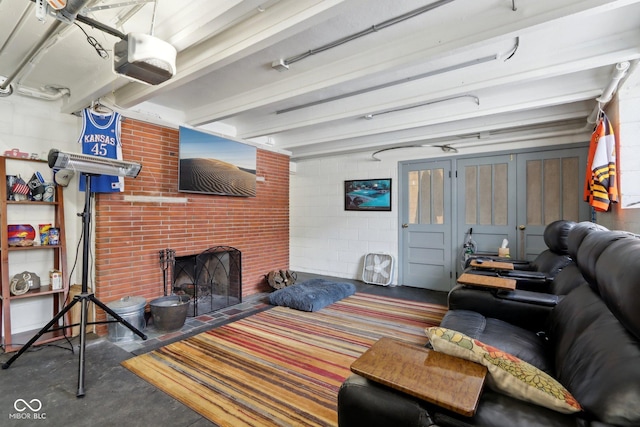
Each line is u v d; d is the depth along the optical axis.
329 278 5.69
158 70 1.86
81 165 2.34
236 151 4.24
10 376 2.23
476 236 4.60
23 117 3.05
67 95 3.12
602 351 1.05
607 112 3.16
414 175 5.07
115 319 2.64
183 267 3.82
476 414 0.84
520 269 3.45
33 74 2.78
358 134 4.30
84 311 2.23
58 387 2.09
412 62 2.37
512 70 2.69
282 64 2.69
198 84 3.15
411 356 1.09
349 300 4.20
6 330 2.61
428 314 3.61
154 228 3.47
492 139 4.40
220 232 4.19
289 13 1.85
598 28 2.24
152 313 3.09
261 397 1.97
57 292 3.01
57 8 1.49
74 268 3.25
